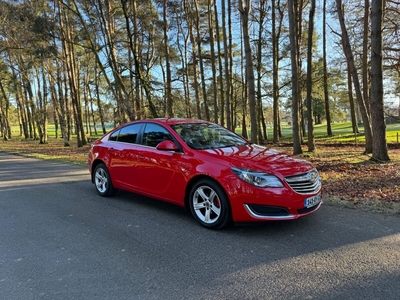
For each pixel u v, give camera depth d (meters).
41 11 20.66
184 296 2.84
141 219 5.05
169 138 5.20
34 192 7.39
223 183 4.18
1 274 3.34
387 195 5.95
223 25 19.38
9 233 4.57
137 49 20.97
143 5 20.36
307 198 4.14
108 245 4.04
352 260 3.42
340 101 38.25
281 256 3.57
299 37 21.25
